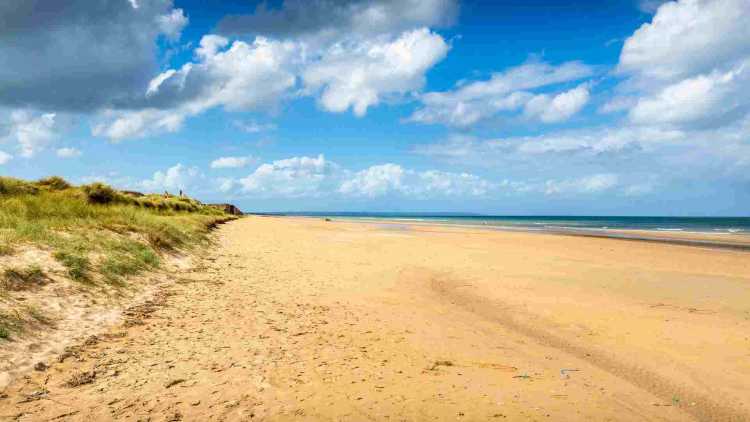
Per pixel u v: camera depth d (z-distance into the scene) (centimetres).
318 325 838
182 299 974
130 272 1074
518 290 1277
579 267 1742
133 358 611
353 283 1314
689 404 564
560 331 886
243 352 659
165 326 769
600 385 607
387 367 631
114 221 1546
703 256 2223
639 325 929
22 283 785
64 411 450
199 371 576
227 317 854
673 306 1104
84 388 508
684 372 673
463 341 791
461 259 1934
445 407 503
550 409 515
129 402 478
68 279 874
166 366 588
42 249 976
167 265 1304
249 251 1959
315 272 1480
